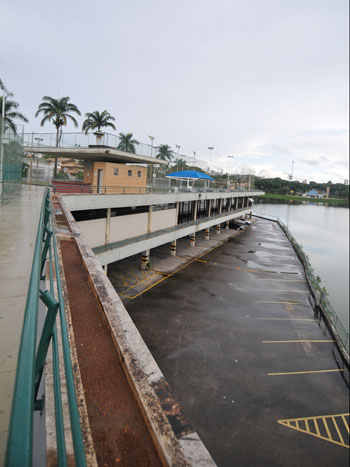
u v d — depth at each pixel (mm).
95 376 2258
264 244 48312
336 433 11977
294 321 21438
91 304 3432
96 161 27891
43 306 3328
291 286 28859
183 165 44750
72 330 2840
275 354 17094
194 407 12742
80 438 904
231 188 58156
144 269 29688
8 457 558
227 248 42875
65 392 2018
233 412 12664
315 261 54469
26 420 664
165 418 1814
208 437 11367
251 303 23969
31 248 6883
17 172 22828
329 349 18031
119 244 23484
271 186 181125
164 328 18953
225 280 28875
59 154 25328
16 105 43438
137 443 1722
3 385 2666
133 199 23969
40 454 1578
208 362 15867
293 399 13664
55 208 10977
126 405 2006
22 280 5004
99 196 20203
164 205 32125
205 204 45375
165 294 24250
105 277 4102
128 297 23078
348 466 10586
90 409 1940
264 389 14188
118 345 2547
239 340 18250
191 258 35594
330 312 22250
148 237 27609
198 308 22219
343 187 186875
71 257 5113
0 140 15312
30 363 876
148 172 32000
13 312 3963
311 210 131250
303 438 11656
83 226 20906
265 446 11188
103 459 1616
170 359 15836
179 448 1604
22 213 11750
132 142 26422
